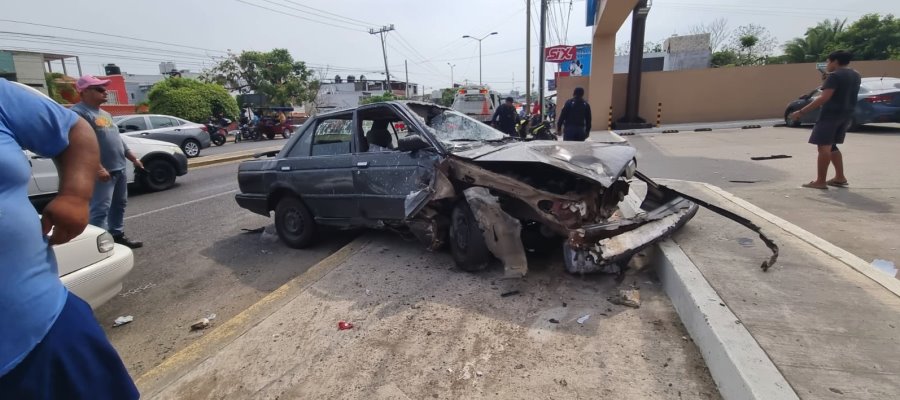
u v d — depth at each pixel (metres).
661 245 3.62
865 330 2.31
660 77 18.62
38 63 23.45
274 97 38.88
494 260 4.05
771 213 4.68
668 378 2.35
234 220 6.59
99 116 4.80
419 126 4.11
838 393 1.88
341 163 4.54
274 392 2.45
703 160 8.76
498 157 3.48
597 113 17.64
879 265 3.28
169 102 24.88
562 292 3.39
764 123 15.51
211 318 3.56
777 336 2.29
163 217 6.90
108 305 3.88
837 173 5.67
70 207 1.54
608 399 2.21
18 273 1.35
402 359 2.66
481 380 2.42
